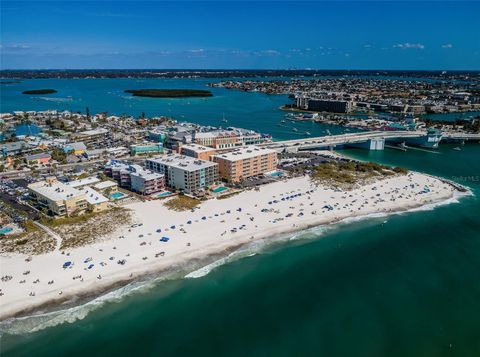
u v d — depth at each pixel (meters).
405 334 124.06
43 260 154.25
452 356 115.50
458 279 152.62
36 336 119.75
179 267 156.12
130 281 145.75
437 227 196.38
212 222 193.50
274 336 122.56
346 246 177.12
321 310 134.62
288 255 168.75
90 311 130.50
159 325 126.12
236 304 137.00
